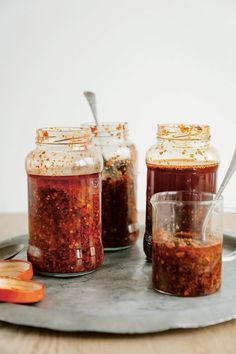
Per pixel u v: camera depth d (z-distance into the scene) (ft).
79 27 8.32
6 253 4.47
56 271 3.99
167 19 8.30
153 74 8.43
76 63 8.39
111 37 8.34
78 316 3.19
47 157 3.95
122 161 4.65
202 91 8.47
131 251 4.71
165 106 8.50
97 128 4.64
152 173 4.33
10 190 8.82
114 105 8.50
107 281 3.94
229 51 8.38
